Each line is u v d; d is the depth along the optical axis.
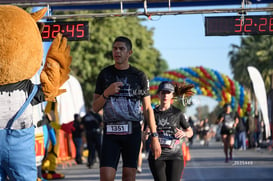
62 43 6.07
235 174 14.83
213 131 63.03
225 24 12.38
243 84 58.16
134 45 40.75
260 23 12.33
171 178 8.00
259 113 33.94
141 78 7.03
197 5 16.25
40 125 10.09
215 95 45.28
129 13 12.07
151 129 7.20
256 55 52.03
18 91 5.63
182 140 8.14
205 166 17.95
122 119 6.89
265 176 14.21
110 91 6.75
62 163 18.91
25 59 5.65
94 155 18.89
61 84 6.09
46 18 12.07
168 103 8.23
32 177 5.62
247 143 32.97
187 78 45.12
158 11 12.08
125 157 6.94
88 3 11.94
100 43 37.56
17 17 5.70
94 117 18.78
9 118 5.56
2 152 5.52
